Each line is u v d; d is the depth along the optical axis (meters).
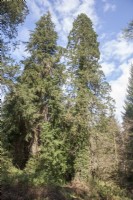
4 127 25.97
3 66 16.44
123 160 37.72
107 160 34.94
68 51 31.39
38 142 28.12
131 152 36.84
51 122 27.45
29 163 25.70
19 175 20.59
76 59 31.39
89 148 29.70
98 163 31.95
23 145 29.00
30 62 29.64
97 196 23.95
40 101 28.53
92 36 32.72
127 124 41.81
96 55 31.95
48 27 31.14
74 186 24.67
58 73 29.33
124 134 41.03
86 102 29.12
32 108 26.31
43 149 25.17
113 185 32.78
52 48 31.17
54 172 24.36
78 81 30.20
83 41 32.50
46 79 29.22
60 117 27.73
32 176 22.44
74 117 28.28
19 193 15.07
